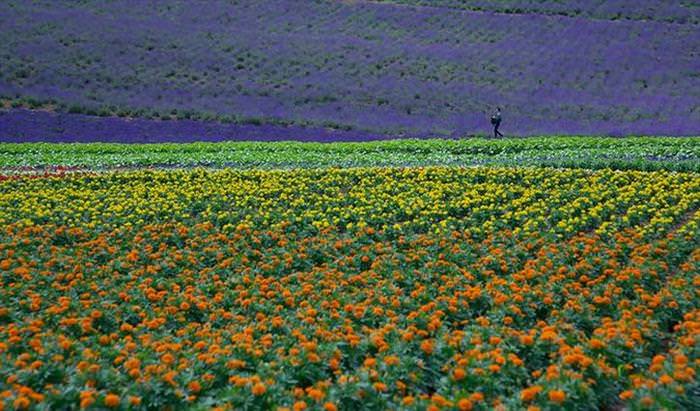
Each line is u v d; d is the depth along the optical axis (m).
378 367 27.81
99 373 26.59
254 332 31.70
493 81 132.12
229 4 181.00
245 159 79.88
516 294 34.25
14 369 26.91
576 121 108.38
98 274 40.53
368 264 42.66
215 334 31.41
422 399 25.09
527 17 170.62
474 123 109.31
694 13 167.00
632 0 179.75
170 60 140.00
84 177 65.00
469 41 156.12
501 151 84.25
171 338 31.23
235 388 26.03
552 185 59.94
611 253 41.34
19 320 33.78
